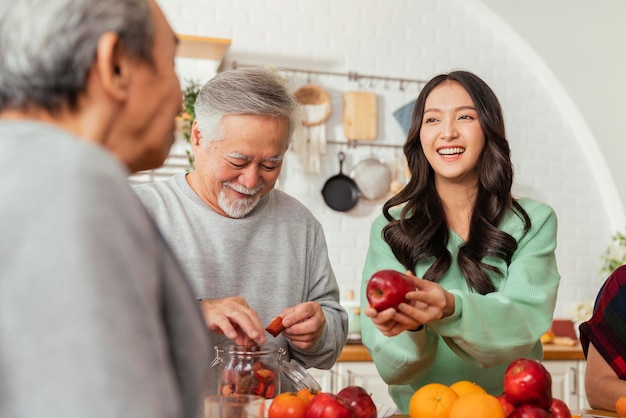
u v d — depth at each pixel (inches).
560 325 163.2
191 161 141.3
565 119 175.3
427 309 53.8
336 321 70.6
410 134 72.7
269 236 71.8
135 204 23.0
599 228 175.5
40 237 20.1
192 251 67.7
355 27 163.9
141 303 21.2
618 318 73.0
